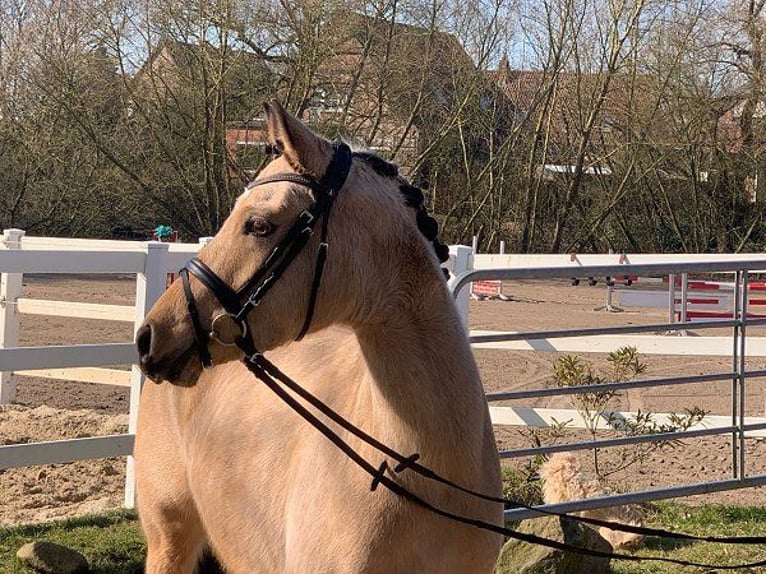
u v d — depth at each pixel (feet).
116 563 18.71
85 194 94.22
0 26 91.20
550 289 82.12
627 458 26.89
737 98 95.04
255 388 11.45
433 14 90.84
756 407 34.47
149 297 21.65
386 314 9.02
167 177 94.99
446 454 9.07
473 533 9.41
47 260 20.49
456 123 94.07
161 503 12.98
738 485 19.70
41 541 18.29
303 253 8.79
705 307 61.05
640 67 96.84
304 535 9.56
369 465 9.02
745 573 18.33
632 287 80.02
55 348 21.07
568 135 104.27
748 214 100.48
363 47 89.76
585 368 26.27
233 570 11.62
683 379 19.17
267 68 90.07
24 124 91.25
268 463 10.71
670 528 21.65
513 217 106.83
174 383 8.88
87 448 21.31
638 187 102.58
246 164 90.43
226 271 8.73
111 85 91.15
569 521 17.35
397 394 9.04
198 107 89.97
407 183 9.68
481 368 41.34
